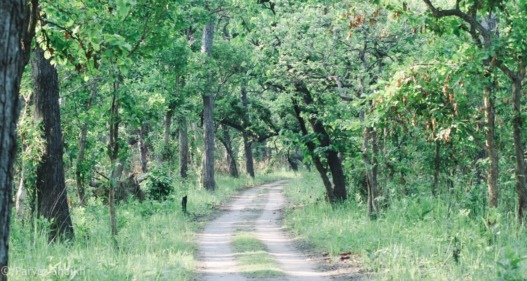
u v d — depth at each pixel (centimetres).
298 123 2956
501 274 897
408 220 1644
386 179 2169
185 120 4072
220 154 6281
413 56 1795
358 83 1953
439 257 1150
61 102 2144
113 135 1542
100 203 2044
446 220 1429
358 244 1457
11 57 419
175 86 3694
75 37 942
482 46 1295
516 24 1254
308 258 1432
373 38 1834
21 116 1648
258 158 7775
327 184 2634
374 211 1948
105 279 935
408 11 1329
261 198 3812
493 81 1381
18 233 1283
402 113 1473
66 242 1426
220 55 3997
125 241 1497
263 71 2462
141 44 1652
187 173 4138
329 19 1931
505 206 1582
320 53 2022
